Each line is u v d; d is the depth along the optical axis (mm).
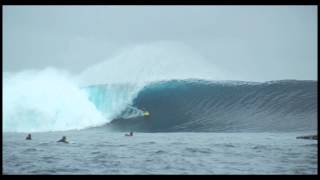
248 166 91562
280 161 97250
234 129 182625
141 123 192375
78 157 102312
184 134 165500
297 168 89500
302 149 116000
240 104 193625
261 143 130625
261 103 193875
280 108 191250
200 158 101000
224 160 98500
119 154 107188
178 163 94750
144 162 95812
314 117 186750
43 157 102250
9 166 90625
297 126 182625
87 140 142375
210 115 190375
